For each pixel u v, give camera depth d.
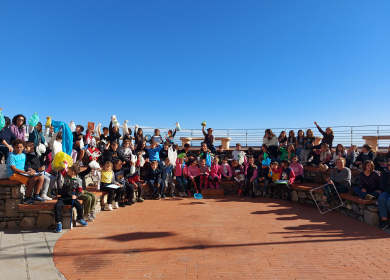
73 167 5.65
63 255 4.24
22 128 7.34
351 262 4.02
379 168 8.25
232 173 10.19
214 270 3.74
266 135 11.92
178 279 3.49
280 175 9.09
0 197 5.61
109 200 7.28
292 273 3.66
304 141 10.72
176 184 9.73
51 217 5.69
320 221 6.27
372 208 5.90
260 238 5.05
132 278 3.52
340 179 7.23
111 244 4.71
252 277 3.54
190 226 5.82
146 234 5.27
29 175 5.67
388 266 3.88
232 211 7.24
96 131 10.41
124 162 8.54
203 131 12.01
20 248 4.53
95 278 3.52
